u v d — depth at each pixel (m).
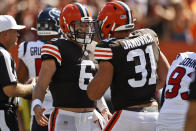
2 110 15.84
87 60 15.29
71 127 14.90
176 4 35.50
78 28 15.06
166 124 13.34
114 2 14.48
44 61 14.76
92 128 15.30
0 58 15.62
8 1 34.00
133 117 13.79
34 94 14.58
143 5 35.56
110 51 13.67
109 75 13.71
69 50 15.04
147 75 14.08
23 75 19.38
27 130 22.19
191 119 9.88
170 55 32.00
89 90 13.89
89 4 33.84
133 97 13.91
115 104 14.15
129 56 13.85
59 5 32.56
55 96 15.19
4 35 16.50
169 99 13.48
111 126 14.05
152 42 14.52
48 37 18.69
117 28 14.24
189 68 13.43
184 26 35.44
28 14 33.22
